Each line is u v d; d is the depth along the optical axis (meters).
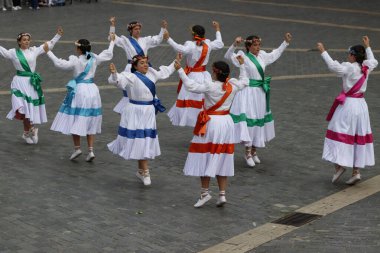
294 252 7.62
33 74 12.13
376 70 19.61
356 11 31.22
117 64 19.78
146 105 9.97
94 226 8.40
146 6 31.75
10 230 8.19
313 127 13.59
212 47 12.83
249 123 11.09
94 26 25.95
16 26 25.69
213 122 8.97
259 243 7.93
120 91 16.70
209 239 8.07
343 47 22.70
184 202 9.45
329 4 33.53
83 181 10.29
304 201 9.51
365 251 7.62
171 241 7.98
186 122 12.93
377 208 9.16
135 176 10.64
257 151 12.07
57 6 31.42
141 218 8.74
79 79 11.14
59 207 9.07
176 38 23.56
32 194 9.59
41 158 11.47
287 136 12.96
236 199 9.57
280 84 17.69
